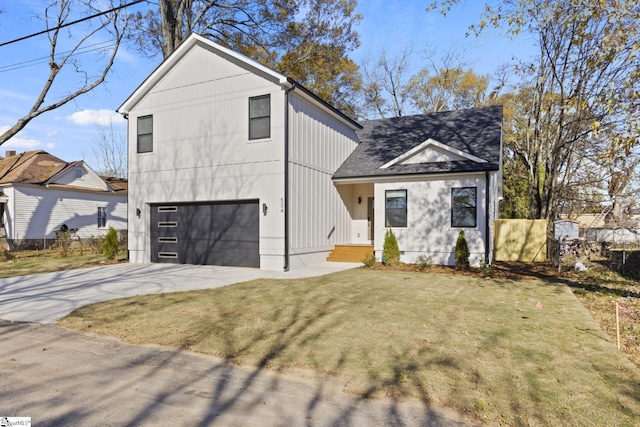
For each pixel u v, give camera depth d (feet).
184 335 18.52
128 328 19.88
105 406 11.75
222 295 27.63
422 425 10.52
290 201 41.39
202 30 72.54
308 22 84.58
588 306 24.66
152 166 48.78
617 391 12.33
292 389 12.87
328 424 10.65
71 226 79.82
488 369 14.11
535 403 11.55
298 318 21.22
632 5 22.31
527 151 80.53
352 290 29.37
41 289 31.55
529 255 51.08
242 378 13.82
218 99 44.42
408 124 61.26
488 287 31.07
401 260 46.62
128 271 41.32
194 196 45.75
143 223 49.26
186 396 12.46
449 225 44.47
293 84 40.52
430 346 16.61
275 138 41.09
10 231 70.23
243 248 43.21
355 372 14.02
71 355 16.39
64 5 58.65
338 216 52.75
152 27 73.56
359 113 117.91
